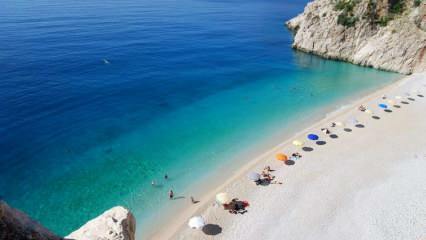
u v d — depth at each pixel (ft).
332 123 171.12
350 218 109.09
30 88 205.67
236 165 141.90
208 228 107.14
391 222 106.93
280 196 119.96
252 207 115.24
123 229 58.08
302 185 125.39
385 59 271.49
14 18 377.50
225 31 398.21
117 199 122.42
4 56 253.24
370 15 283.18
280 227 106.52
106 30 356.18
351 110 189.78
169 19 440.04
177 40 342.85
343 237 102.12
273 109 196.24
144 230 109.09
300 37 329.72
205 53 307.78
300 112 191.93
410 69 259.80
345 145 153.17
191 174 136.56
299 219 109.40
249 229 106.32
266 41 364.79
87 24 375.86
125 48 301.43
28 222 39.34
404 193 119.65
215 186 128.77
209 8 552.41
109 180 132.36
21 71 229.25
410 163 138.21
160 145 157.38
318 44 311.47
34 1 505.66
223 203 113.19
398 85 228.63
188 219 111.65
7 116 172.96
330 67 281.54
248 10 561.43
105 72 243.40
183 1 610.65
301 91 225.15
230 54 309.83
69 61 256.93
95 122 175.42
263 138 163.43
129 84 226.79
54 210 116.78
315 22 314.96
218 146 156.76
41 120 172.76
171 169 139.85
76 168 138.92
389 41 271.08
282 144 155.84
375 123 174.19
